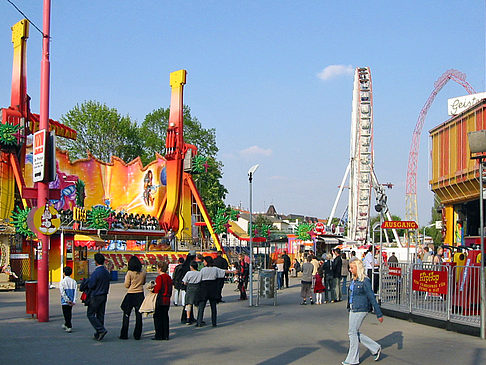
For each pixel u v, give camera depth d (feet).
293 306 69.15
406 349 37.96
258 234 159.74
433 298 49.67
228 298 80.79
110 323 51.34
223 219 164.14
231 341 41.47
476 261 52.80
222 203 257.96
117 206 184.14
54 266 94.99
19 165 115.55
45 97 52.31
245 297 77.82
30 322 51.26
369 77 230.27
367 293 32.86
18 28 118.42
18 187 117.91
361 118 228.43
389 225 59.72
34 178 52.31
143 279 42.75
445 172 107.24
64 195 158.40
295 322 52.80
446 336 43.68
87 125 242.78
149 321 52.95
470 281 46.39
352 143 234.58
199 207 168.25
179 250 155.84
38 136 52.11
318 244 158.61
